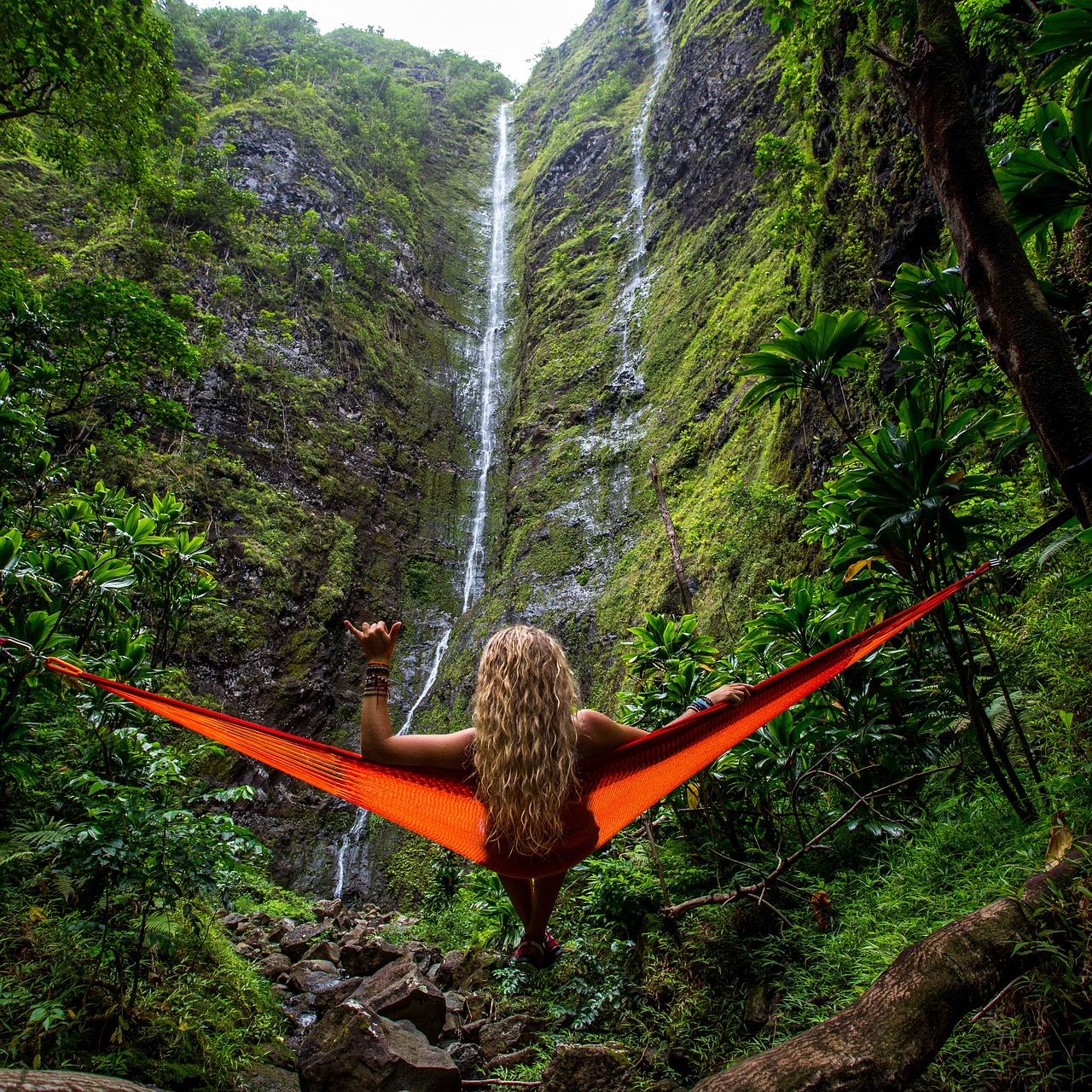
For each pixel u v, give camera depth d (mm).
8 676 3152
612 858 4164
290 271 26141
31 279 18984
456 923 6430
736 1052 2783
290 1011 4418
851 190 10234
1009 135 4910
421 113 43969
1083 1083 1597
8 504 4867
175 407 10492
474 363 30953
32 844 3146
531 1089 3203
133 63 10719
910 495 2869
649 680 4375
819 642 3756
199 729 1743
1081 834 2104
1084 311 3867
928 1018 1449
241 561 17938
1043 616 3322
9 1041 2689
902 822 3377
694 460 16891
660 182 27625
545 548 18953
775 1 5109
